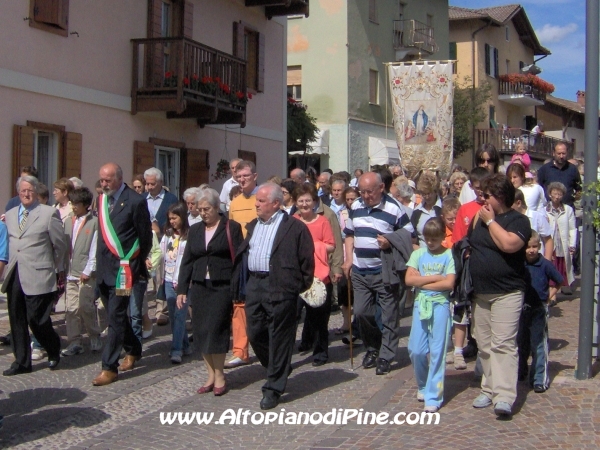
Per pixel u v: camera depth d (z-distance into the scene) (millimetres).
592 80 6738
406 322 10742
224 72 17500
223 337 7141
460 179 10164
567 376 7047
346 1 28344
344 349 9102
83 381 7754
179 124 17578
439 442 5566
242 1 20031
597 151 6781
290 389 7367
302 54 29109
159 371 8148
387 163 29672
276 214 6977
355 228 7938
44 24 13633
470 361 8000
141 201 7711
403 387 7180
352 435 5875
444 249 6430
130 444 5949
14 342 7953
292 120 25656
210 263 7098
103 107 15188
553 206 11547
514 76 43531
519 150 11531
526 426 5805
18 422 6480
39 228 7891
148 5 16422
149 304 12047
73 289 8797
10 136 13008
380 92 30656
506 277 6016
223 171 19109
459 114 37000
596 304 7199
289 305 6777
